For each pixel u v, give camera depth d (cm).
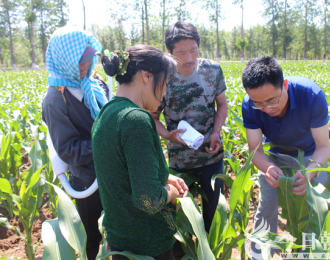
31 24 5372
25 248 277
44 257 130
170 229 145
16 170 346
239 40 5466
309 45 5769
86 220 208
